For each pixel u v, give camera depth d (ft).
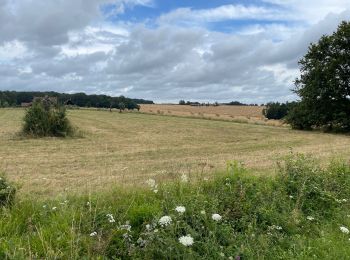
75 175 44.75
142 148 82.74
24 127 99.86
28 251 16.08
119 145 88.02
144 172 46.75
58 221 19.06
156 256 16.67
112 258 16.69
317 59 166.81
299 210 23.65
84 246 16.92
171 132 137.08
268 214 22.08
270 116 294.87
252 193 24.73
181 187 24.00
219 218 18.47
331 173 31.01
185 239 16.19
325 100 162.40
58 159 61.52
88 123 176.96
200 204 20.98
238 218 21.43
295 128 173.58
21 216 19.76
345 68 159.02
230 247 17.76
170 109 368.68
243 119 253.65
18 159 60.80
